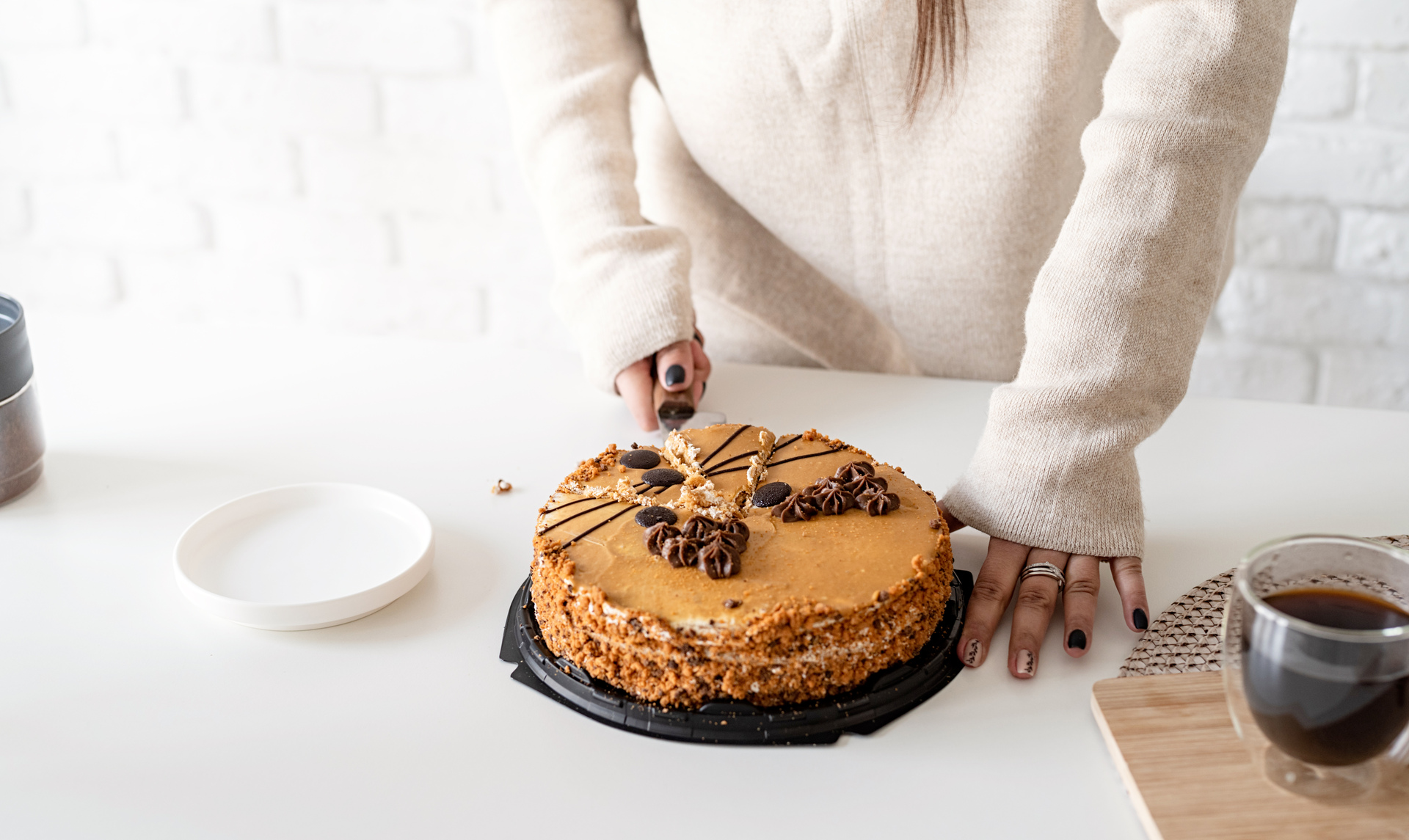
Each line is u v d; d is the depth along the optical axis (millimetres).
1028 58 1034
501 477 1029
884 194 1140
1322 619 722
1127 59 908
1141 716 775
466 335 1993
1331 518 958
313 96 1855
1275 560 738
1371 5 1463
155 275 2033
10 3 1858
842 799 755
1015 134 1063
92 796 759
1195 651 831
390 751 784
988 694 819
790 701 797
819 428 1086
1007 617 880
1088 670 835
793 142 1142
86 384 1188
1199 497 989
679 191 1269
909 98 1078
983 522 898
